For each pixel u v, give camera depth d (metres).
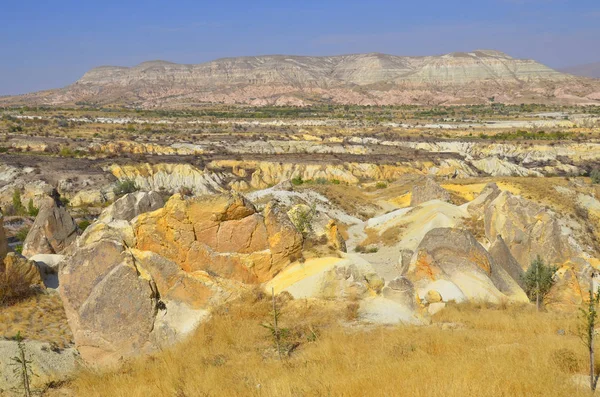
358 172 125.81
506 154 157.00
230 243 20.88
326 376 13.89
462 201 66.69
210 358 16.59
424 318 21.12
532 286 30.73
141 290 18.83
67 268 19.30
